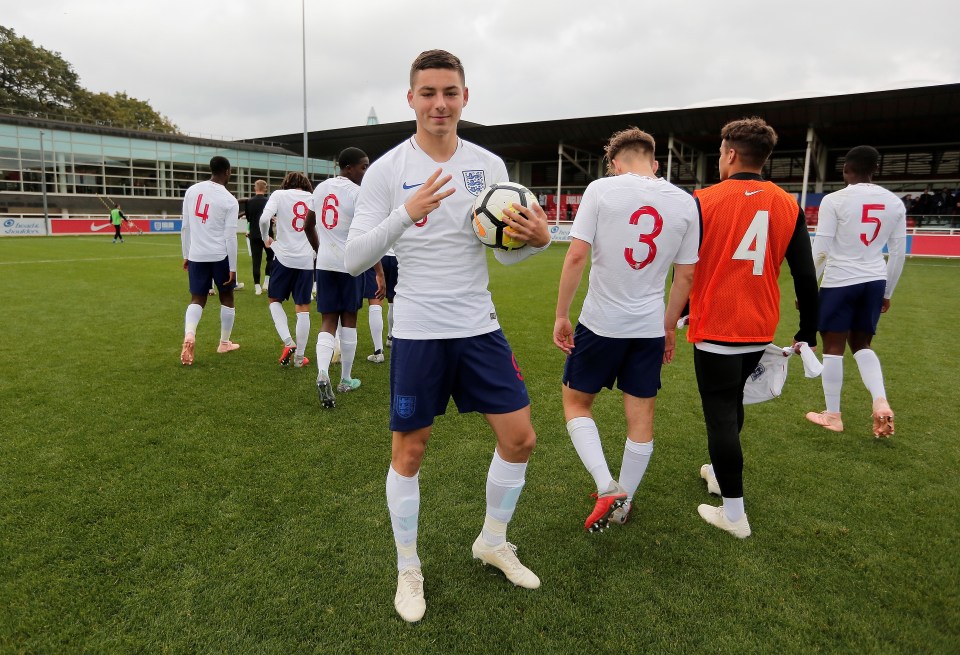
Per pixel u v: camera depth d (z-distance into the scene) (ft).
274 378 15.23
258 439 11.19
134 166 111.55
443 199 6.36
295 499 8.93
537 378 15.70
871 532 8.25
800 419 12.82
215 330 20.85
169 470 9.78
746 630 6.33
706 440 11.60
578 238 7.68
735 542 8.01
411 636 6.18
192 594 6.72
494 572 7.30
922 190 79.87
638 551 7.79
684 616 6.54
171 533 7.91
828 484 9.72
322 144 102.42
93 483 9.27
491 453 10.73
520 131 83.30
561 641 6.14
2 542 7.59
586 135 81.87
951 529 8.34
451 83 6.18
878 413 11.15
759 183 7.85
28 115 133.08
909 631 6.32
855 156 11.84
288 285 16.07
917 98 58.80
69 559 7.30
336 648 5.98
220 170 16.61
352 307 13.80
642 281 7.75
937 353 18.81
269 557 7.45
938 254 56.13
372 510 8.66
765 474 10.10
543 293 31.07
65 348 17.93
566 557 7.64
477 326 6.56
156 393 13.76
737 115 68.54
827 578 7.22
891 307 27.68
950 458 10.77
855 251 11.68
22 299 26.89
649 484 9.74
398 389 6.52
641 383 8.07
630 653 5.99
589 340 8.04
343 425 12.01
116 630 6.14
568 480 9.81
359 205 6.56
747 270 7.85
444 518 8.52
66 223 86.43
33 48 139.13
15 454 10.27
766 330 8.07
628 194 7.51
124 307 25.26
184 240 16.48
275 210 15.92
